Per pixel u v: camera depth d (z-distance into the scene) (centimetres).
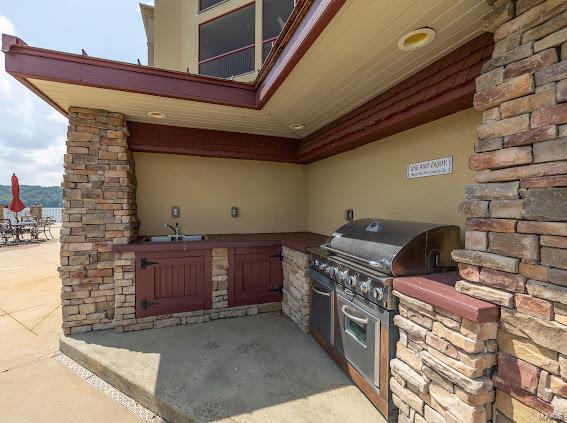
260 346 293
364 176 337
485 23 141
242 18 617
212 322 357
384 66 217
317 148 388
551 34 116
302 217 481
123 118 336
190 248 353
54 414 214
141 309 340
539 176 119
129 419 210
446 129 234
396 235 212
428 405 161
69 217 319
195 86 284
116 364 261
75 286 324
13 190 817
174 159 410
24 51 238
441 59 205
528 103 123
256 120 349
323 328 281
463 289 150
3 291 475
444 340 151
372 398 207
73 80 248
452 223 230
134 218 369
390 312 189
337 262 242
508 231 130
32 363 283
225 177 436
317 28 174
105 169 327
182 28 680
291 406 206
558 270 112
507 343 133
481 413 137
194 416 196
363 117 292
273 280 389
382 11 158
